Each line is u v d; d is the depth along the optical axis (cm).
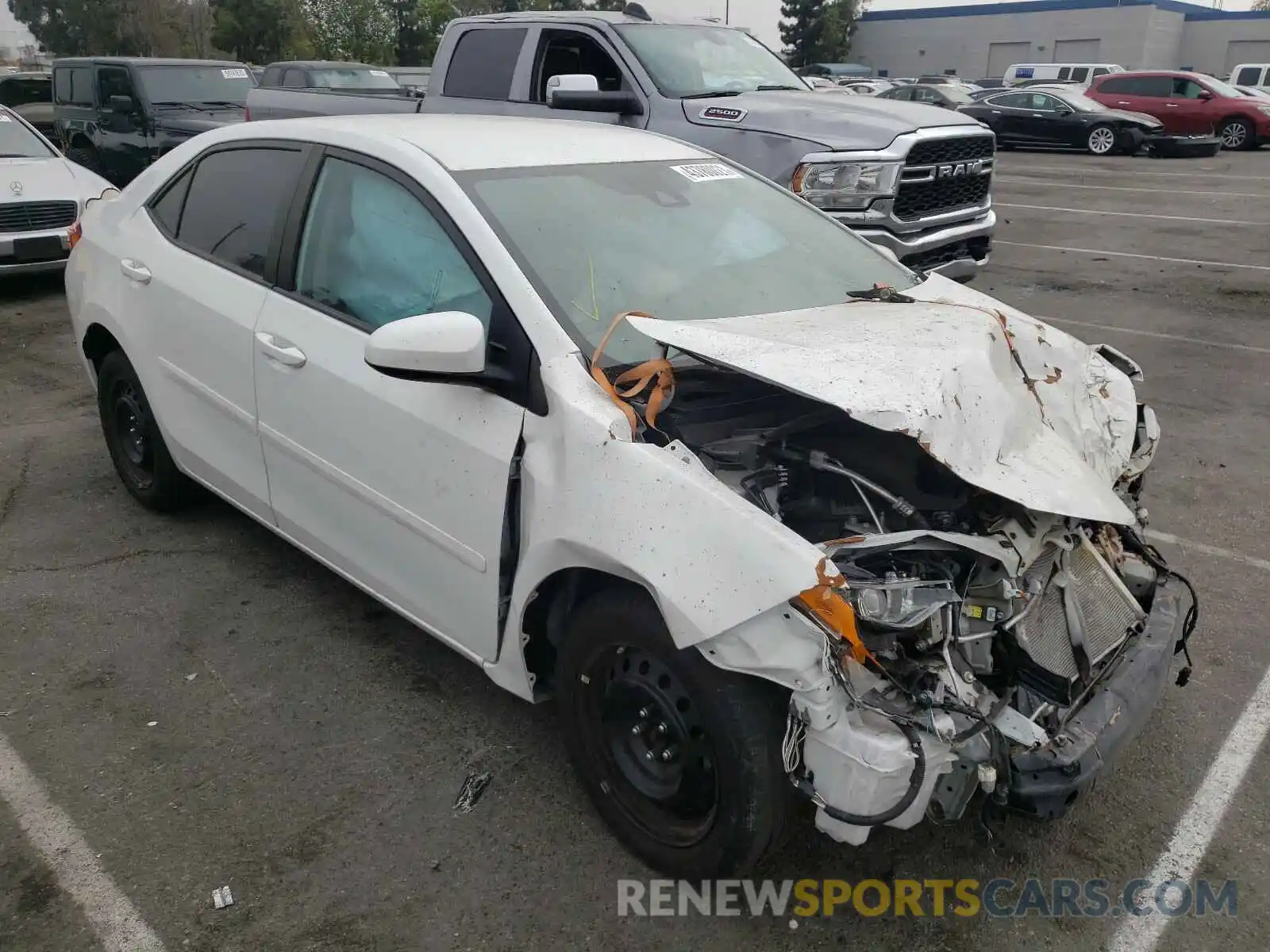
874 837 291
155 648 375
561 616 286
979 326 294
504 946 253
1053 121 2231
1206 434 607
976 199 781
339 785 306
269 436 362
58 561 438
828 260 368
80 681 354
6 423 611
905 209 704
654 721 265
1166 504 512
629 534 243
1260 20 4938
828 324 293
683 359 295
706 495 238
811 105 714
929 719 227
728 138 701
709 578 230
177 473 456
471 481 286
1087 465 278
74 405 646
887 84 3123
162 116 1311
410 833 288
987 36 5466
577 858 280
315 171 354
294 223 356
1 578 421
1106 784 313
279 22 3912
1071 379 309
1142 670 271
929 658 240
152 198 443
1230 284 1007
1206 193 1623
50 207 916
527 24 797
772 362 255
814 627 221
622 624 256
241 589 417
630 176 356
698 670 241
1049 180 1811
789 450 273
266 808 297
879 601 234
